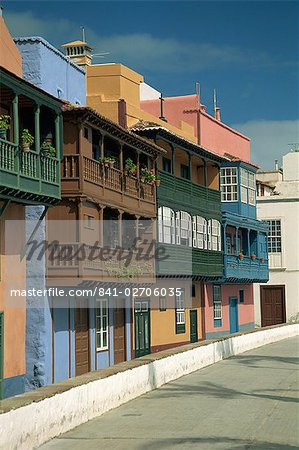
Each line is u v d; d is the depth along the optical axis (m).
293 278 49.16
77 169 22.89
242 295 44.06
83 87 27.11
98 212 24.56
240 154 43.34
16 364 21.84
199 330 37.22
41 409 13.76
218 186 37.88
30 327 22.69
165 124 34.62
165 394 20.19
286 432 15.00
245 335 34.28
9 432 12.22
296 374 25.02
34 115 20.41
